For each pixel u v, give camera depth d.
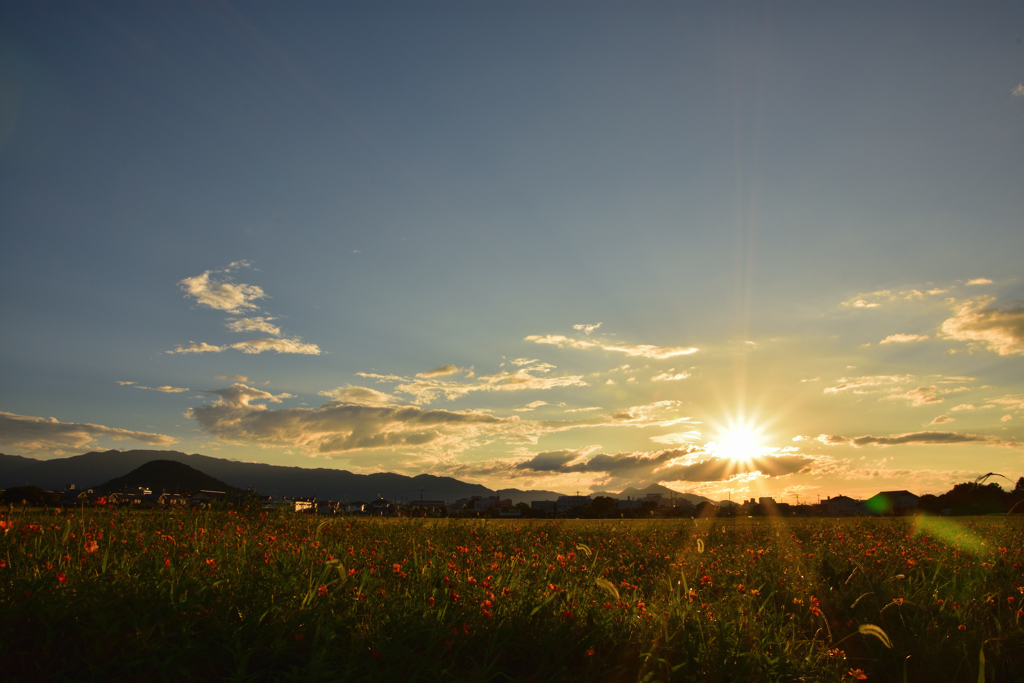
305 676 3.54
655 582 7.41
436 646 4.32
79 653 3.65
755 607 6.40
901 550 10.30
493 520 21.11
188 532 8.55
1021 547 10.41
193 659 3.74
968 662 4.54
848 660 4.83
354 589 5.34
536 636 4.72
